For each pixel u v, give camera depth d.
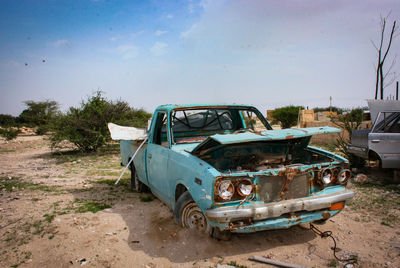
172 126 4.80
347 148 7.64
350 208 4.83
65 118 13.09
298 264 3.13
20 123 37.38
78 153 13.30
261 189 3.24
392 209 4.71
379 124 6.60
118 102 13.68
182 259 3.28
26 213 4.77
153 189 5.06
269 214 3.14
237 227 3.09
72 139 12.64
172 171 3.98
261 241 3.67
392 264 3.08
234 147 4.02
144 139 5.27
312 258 3.26
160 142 4.97
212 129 5.17
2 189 6.44
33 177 7.90
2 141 21.22
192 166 3.46
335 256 3.27
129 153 6.25
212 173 3.07
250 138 3.23
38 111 35.31
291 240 3.70
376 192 5.67
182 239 3.66
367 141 6.61
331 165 3.60
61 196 5.78
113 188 6.47
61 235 3.90
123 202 5.35
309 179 3.48
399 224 4.13
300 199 3.37
